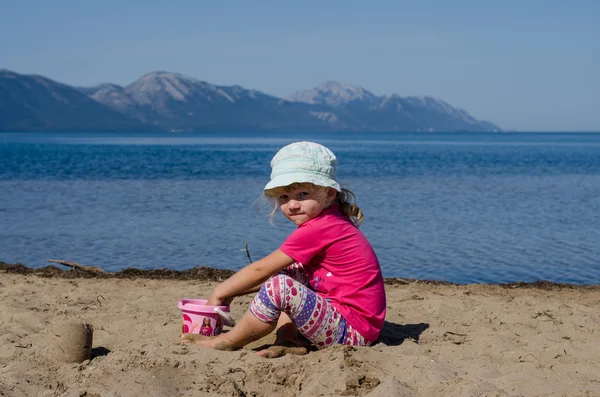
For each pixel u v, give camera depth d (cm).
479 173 3284
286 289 393
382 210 1669
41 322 507
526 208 1753
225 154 5647
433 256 1071
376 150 7475
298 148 418
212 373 360
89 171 3123
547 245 1184
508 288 731
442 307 573
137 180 2591
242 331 403
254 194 2045
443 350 427
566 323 521
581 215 1612
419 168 3716
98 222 1402
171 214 1545
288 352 402
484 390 325
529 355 415
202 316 427
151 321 502
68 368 378
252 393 344
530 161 4741
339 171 3394
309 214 416
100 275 771
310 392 332
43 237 1207
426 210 1680
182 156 5138
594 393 326
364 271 418
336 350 382
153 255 1052
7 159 4284
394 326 507
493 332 482
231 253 1070
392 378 333
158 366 364
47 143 9900
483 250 1129
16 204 1717
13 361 398
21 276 744
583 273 968
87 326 395
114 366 362
